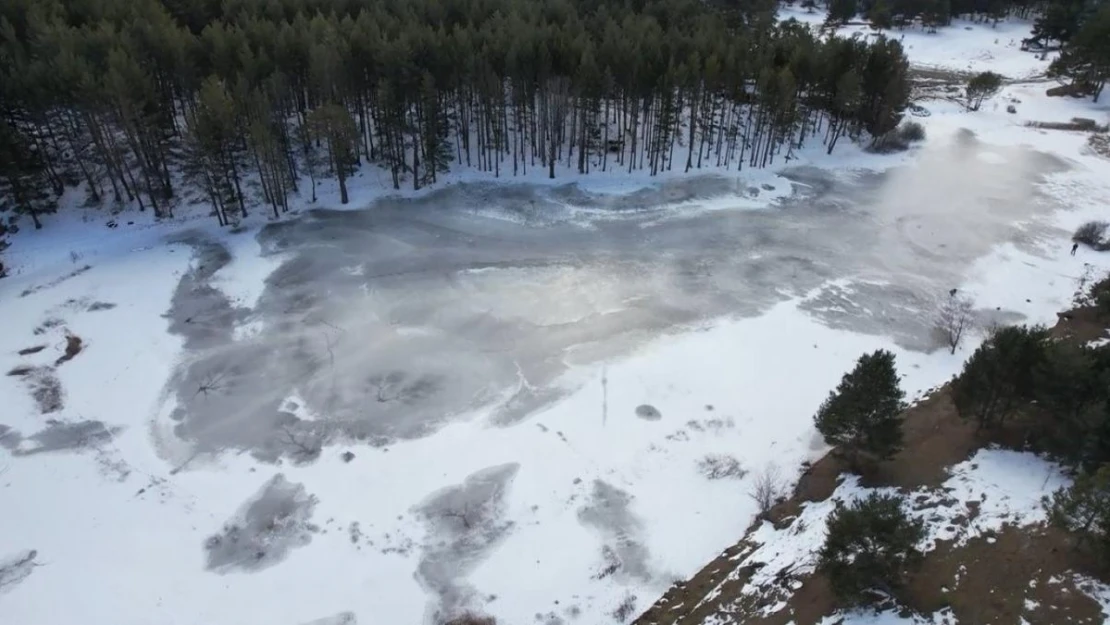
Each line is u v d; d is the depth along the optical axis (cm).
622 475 3200
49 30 5272
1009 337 2948
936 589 2306
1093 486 2220
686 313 4281
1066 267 4778
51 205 5241
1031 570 2311
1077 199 5769
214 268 4678
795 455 3300
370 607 2688
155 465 3262
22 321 4138
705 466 3247
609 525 2975
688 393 3659
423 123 5831
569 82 5844
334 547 2898
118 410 3553
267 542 2922
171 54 5491
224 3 6656
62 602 2706
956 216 5478
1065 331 4047
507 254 4891
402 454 3303
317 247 4916
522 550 2880
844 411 2880
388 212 5419
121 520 3008
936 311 4328
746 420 3497
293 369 3809
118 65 4944
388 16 6550
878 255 4950
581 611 2653
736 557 2806
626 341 4034
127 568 2827
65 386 3691
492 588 2739
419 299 4375
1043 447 2892
